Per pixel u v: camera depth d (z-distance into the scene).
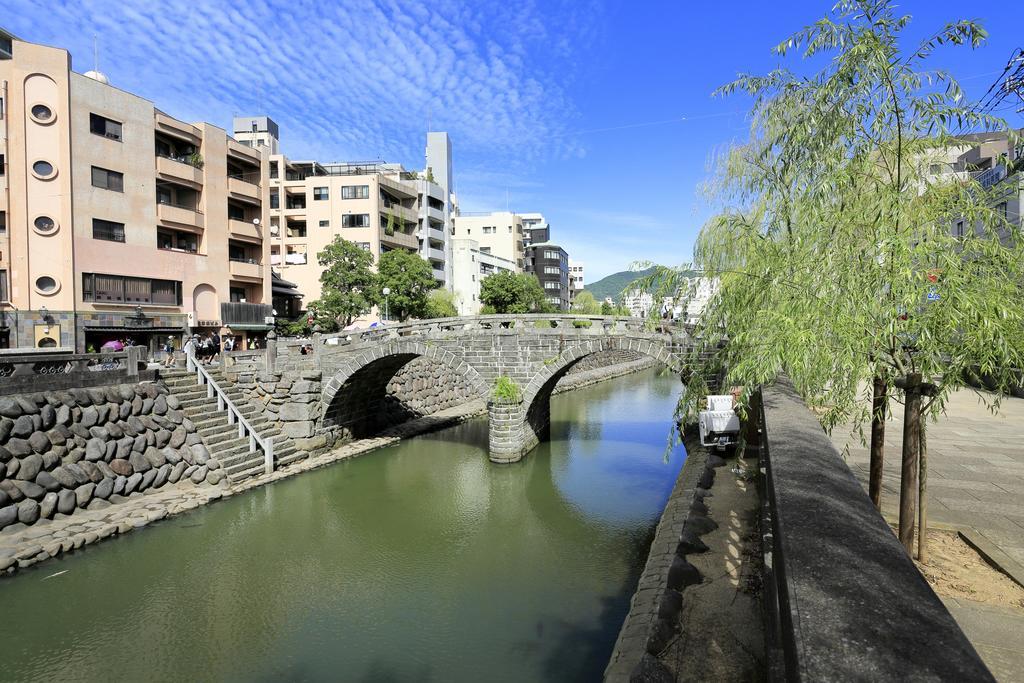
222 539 14.35
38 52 27.19
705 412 15.12
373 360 22.09
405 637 10.16
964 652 1.47
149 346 31.48
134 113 30.69
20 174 26.88
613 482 19.31
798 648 1.54
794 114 7.84
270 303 39.41
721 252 9.59
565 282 100.56
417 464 21.61
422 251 54.22
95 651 9.73
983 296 4.95
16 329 26.33
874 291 5.24
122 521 14.03
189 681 8.97
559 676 8.92
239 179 37.22
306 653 9.70
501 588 11.98
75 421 14.65
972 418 15.30
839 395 6.04
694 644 5.54
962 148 6.46
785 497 2.79
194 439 17.81
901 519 5.87
